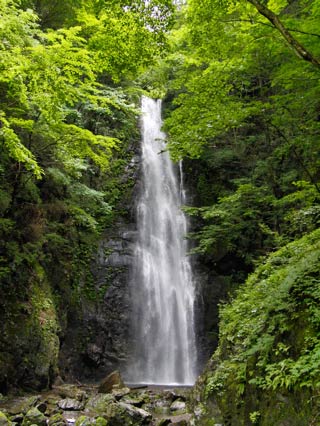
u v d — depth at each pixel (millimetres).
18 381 11258
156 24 7398
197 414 7785
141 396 11117
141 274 18469
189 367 17438
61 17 14906
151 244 19672
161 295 18688
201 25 8836
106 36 7613
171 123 10617
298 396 5398
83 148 12977
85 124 19031
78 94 9992
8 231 12398
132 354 16672
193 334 18219
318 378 5145
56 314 14000
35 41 9719
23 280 12758
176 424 8266
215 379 7684
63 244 15805
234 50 9562
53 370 12281
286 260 9711
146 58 7980
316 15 7602
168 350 17594
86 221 16125
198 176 21828
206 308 18562
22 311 12141
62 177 13469
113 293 17328
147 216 20219
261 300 8281
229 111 9875
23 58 8297
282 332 6316
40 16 14586
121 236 18891
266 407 6004
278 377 5676
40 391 11555
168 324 18156
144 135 22234
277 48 8562
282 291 6898
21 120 10703
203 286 18969
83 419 8641
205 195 21328
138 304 17766
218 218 18266
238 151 19578
